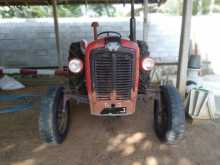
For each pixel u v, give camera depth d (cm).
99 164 246
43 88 514
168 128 260
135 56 250
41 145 283
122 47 244
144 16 534
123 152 266
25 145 283
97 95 261
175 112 256
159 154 262
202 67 604
